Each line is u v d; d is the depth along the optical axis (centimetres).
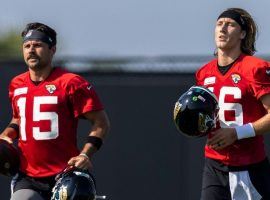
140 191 3503
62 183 2159
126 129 3509
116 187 3506
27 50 2256
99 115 2261
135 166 3503
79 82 2248
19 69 3453
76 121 2277
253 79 2227
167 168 3494
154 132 3503
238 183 2272
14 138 2356
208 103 2181
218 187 2292
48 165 2255
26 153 2266
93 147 2239
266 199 2292
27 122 2258
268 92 2222
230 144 2220
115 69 3553
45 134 2244
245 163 2261
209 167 2305
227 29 2256
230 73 2256
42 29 2262
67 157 2261
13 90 2309
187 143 3488
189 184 3488
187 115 2181
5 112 3459
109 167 3503
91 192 2166
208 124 2184
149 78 3512
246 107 2247
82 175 2173
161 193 3497
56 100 2242
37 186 2258
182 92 3503
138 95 3512
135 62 3550
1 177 3509
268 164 2303
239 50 2273
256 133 2211
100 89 3516
